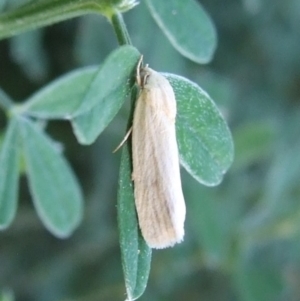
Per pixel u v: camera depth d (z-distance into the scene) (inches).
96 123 2.8
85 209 6.2
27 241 6.3
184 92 3.0
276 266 5.8
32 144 4.1
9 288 6.2
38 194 4.2
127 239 2.8
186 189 5.4
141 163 2.9
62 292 6.1
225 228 5.5
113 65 2.8
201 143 3.0
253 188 6.2
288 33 6.3
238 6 6.1
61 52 5.9
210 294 6.2
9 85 6.1
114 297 6.0
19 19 3.1
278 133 6.2
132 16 5.3
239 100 6.4
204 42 3.6
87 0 2.9
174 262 5.9
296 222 5.7
